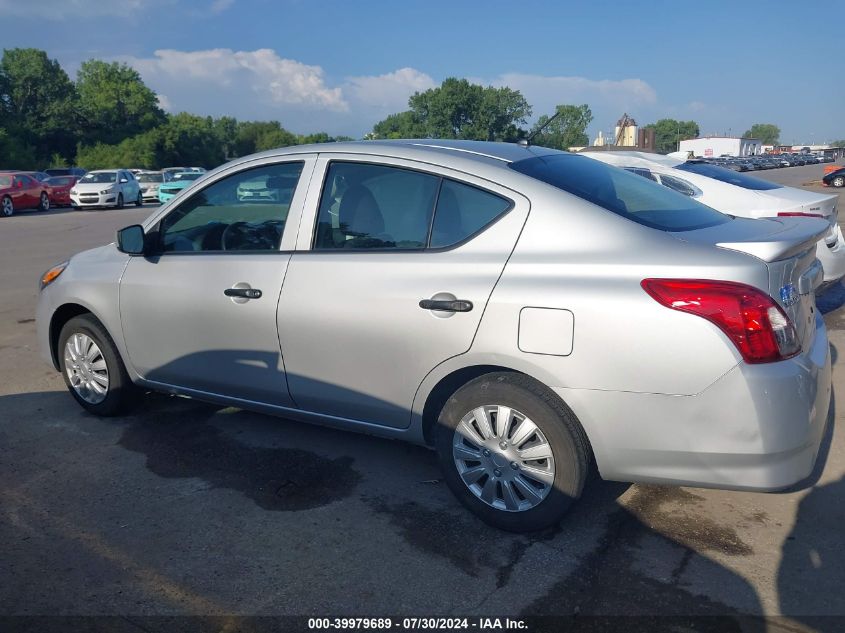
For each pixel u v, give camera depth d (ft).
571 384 10.24
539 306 10.36
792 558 10.53
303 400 12.96
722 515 11.75
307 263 12.53
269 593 9.96
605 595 9.78
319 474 13.46
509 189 11.19
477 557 10.74
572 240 10.60
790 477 9.84
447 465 11.62
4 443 14.99
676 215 11.69
